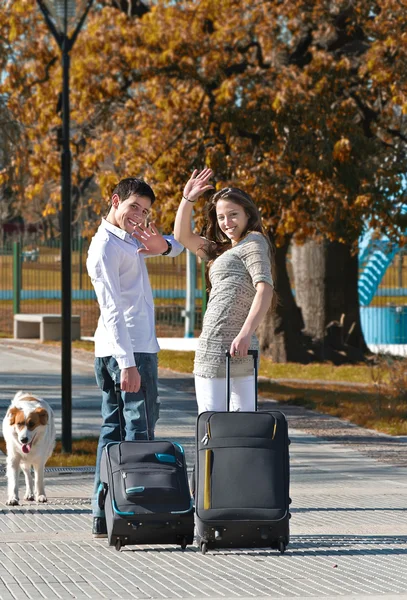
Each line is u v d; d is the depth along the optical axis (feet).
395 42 102.47
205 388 30.63
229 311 30.50
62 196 57.62
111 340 30.78
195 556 29.96
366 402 83.25
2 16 108.37
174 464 30.04
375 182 109.81
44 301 199.62
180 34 104.83
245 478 28.96
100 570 28.02
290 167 105.19
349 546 31.65
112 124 112.47
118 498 29.35
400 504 41.11
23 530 34.32
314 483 47.78
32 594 25.21
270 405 86.79
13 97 108.17
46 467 52.42
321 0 107.24
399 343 153.69
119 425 32.60
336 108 103.55
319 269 131.75
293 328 127.95
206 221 32.83
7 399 80.79
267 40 106.63
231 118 101.76
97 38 106.11
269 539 29.04
